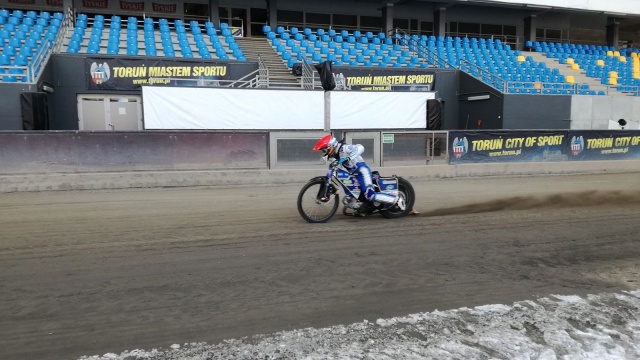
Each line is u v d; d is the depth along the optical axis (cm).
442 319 411
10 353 353
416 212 859
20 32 1975
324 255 602
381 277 522
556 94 2162
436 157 1465
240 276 523
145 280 509
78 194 1091
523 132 1541
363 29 2991
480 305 443
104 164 1195
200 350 357
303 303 449
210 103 1585
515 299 459
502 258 594
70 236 693
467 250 628
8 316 417
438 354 347
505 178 1448
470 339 372
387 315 421
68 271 536
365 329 392
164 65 1855
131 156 1213
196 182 1229
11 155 1127
